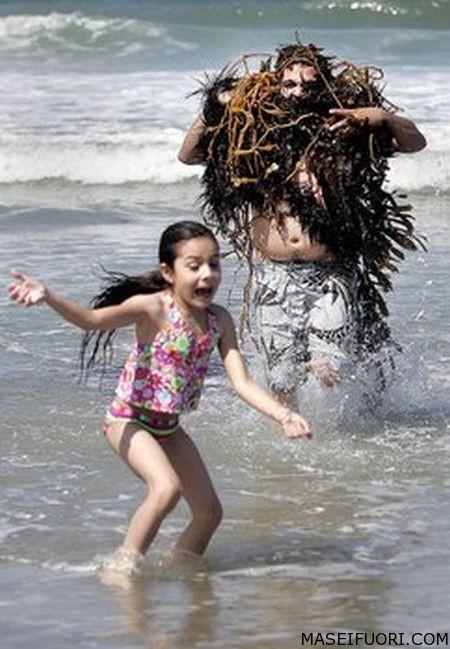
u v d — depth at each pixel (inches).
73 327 877.2
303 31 2073.1
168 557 553.0
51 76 1786.4
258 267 729.0
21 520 592.7
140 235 1120.2
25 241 1096.2
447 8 2142.0
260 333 724.7
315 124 714.8
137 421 546.9
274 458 671.1
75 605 510.6
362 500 619.2
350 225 716.0
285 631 490.0
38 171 1347.2
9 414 722.8
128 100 1617.9
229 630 490.6
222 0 2231.8
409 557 556.7
